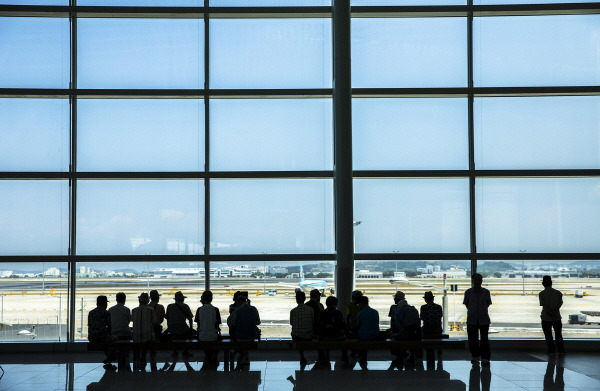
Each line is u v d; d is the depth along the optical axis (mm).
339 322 11773
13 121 14977
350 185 14398
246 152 15117
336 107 14516
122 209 14945
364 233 14977
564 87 14891
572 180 15023
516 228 14922
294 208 15055
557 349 13664
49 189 14906
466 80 15188
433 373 11039
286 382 10211
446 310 14773
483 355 12109
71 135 14977
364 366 11914
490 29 15242
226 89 15062
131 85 15117
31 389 9812
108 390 9648
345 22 14484
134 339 11594
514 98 15148
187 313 12453
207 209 14922
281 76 15227
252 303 14820
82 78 15102
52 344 14406
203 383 10172
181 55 15203
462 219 15000
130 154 15039
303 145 15156
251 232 14992
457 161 15094
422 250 14953
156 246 14891
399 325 11836
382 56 15266
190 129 15102
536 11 15070
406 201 15031
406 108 15211
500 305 14766
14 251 14789
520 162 15062
